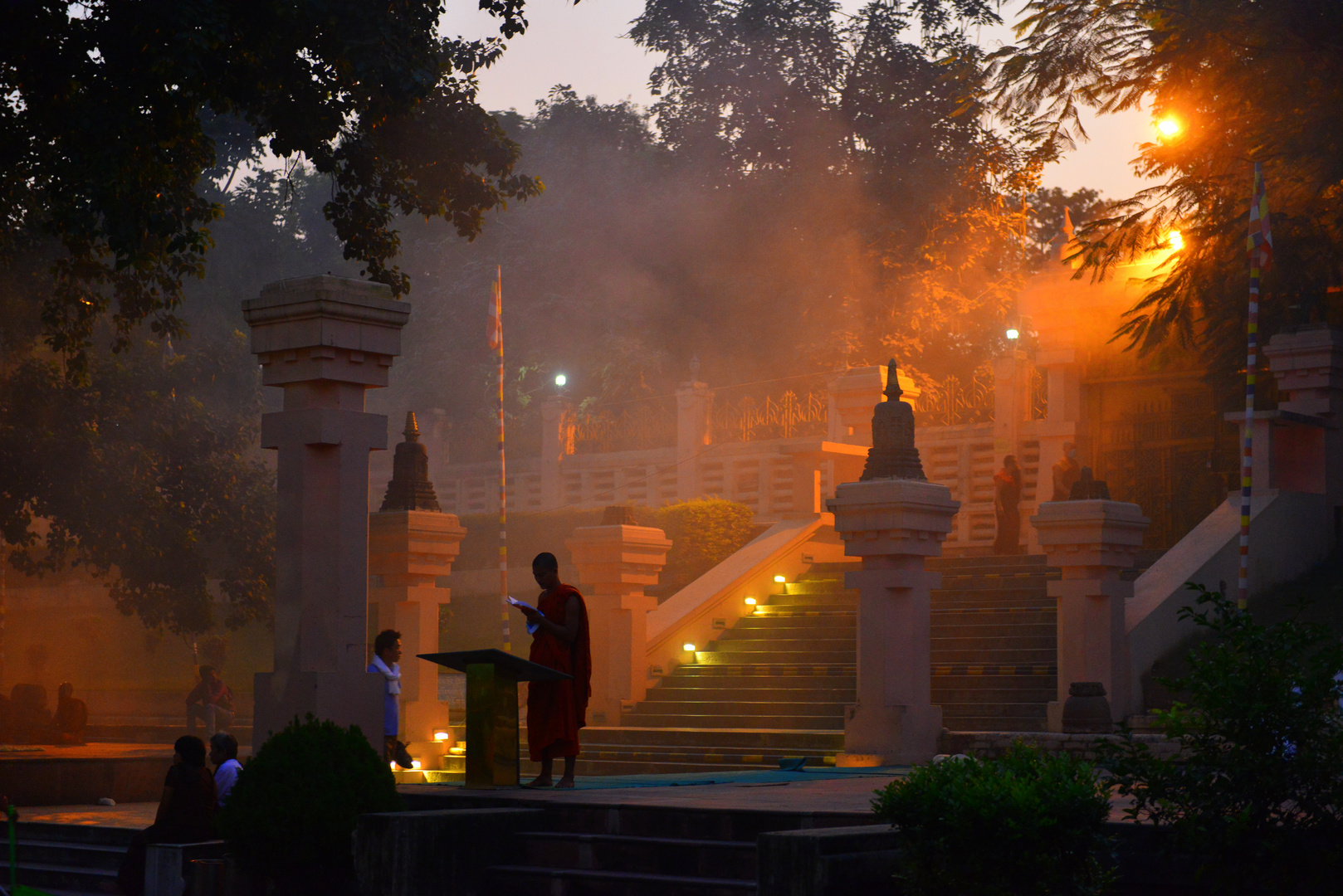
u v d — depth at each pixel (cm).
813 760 1952
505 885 1118
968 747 1881
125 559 2630
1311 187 2345
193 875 1106
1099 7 2552
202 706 2653
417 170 2220
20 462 2481
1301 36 2356
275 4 1748
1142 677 2048
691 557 2953
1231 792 895
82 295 2244
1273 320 2577
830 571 2752
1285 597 2303
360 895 1070
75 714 2769
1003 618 2366
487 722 1316
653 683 2433
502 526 2328
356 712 1324
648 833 1141
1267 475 2423
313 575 1334
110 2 1662
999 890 834
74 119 1672
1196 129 2502
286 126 2044
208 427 2792
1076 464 2888
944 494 1952
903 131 4341
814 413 3416
